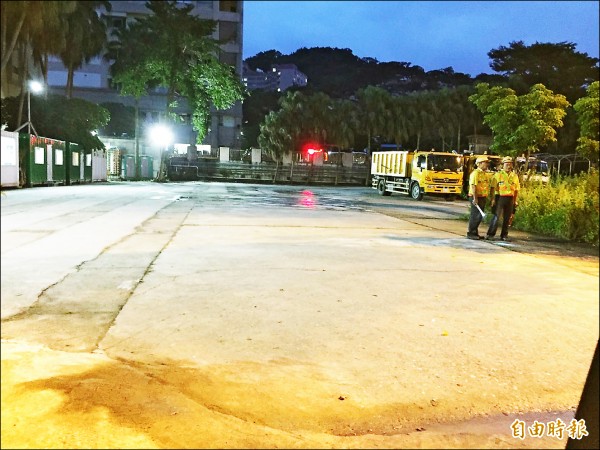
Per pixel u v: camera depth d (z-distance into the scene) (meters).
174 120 40.81
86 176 35.59
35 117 34.12
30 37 31.70
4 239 10.09
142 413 3.10
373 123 50.84
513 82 53.25
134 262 7.92
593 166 21.47
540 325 5.21
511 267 8.58
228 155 49.25
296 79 169.38
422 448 2.82
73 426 2.90
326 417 3.21
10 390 3.37
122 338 4.59
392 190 31.16
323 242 10.69
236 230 12.09
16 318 5.14
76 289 6.25
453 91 52.44
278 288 6.41
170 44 38.56
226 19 68.25
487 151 52.16
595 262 9.63
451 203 26.92
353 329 4.89
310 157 48.84
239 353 4.24
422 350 4.39
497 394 3.60
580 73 63.28
